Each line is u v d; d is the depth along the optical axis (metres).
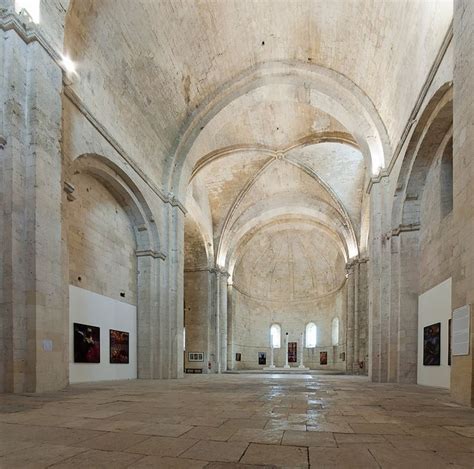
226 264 29.69
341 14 13.93
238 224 29.03
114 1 11.08
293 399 7.27
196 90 16.75
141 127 14.73
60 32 9.38
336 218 27.94
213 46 15.36
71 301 11.30
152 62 13.66
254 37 16.05
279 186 27.48
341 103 16.64
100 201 13.38
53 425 4.42
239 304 36.03
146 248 15.79
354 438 3.85
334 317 36.53
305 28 15.45
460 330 6.66
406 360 13.01
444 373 10.62
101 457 3.13
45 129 8.60
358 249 26.33
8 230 7.73
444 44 9.13
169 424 4.51
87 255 12.36
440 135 11.30
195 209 24.94
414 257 13.43
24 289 7.90
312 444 3.58
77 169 11.27
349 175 25.08
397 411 5.73
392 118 14.39
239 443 3.61
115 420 4.76
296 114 21.12
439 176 11.56
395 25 12.18
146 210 15.41
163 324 16.12
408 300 13.27
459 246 6.85
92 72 11.45
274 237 37.19
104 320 13.15
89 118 11.14
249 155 24.22
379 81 14.70
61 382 8.74
